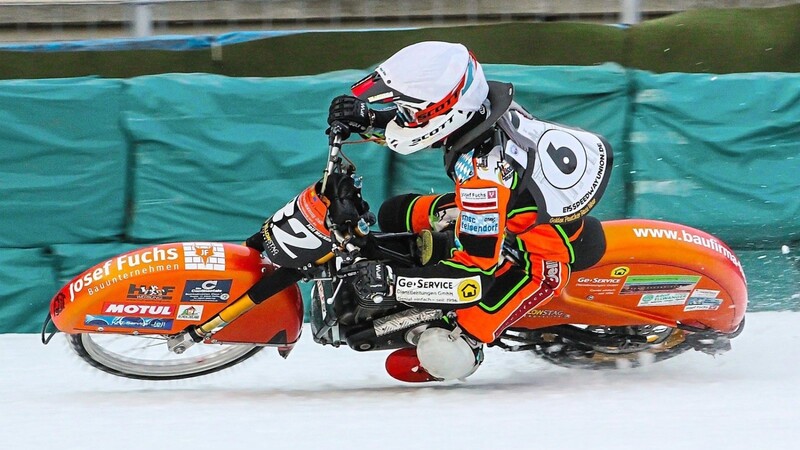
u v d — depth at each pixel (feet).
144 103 38.40
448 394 28.37
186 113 38.55
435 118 25.13
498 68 39.68
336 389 29.71
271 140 38.78
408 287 26.63
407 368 28.84
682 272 29.32
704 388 28.86
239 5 44.09
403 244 28.19
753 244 40.34
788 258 40.42
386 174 38.83
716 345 30.89
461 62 25.14
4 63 40.60
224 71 41.34
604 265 28.94
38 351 35.32
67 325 27.43
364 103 27.02
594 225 28.45
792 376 30.63
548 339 30.22
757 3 44.86
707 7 45.01
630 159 39.91
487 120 25.39
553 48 41.52
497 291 27.35
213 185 38.75
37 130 38.09
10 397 28.58
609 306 29.48
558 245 27.48
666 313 29.78
